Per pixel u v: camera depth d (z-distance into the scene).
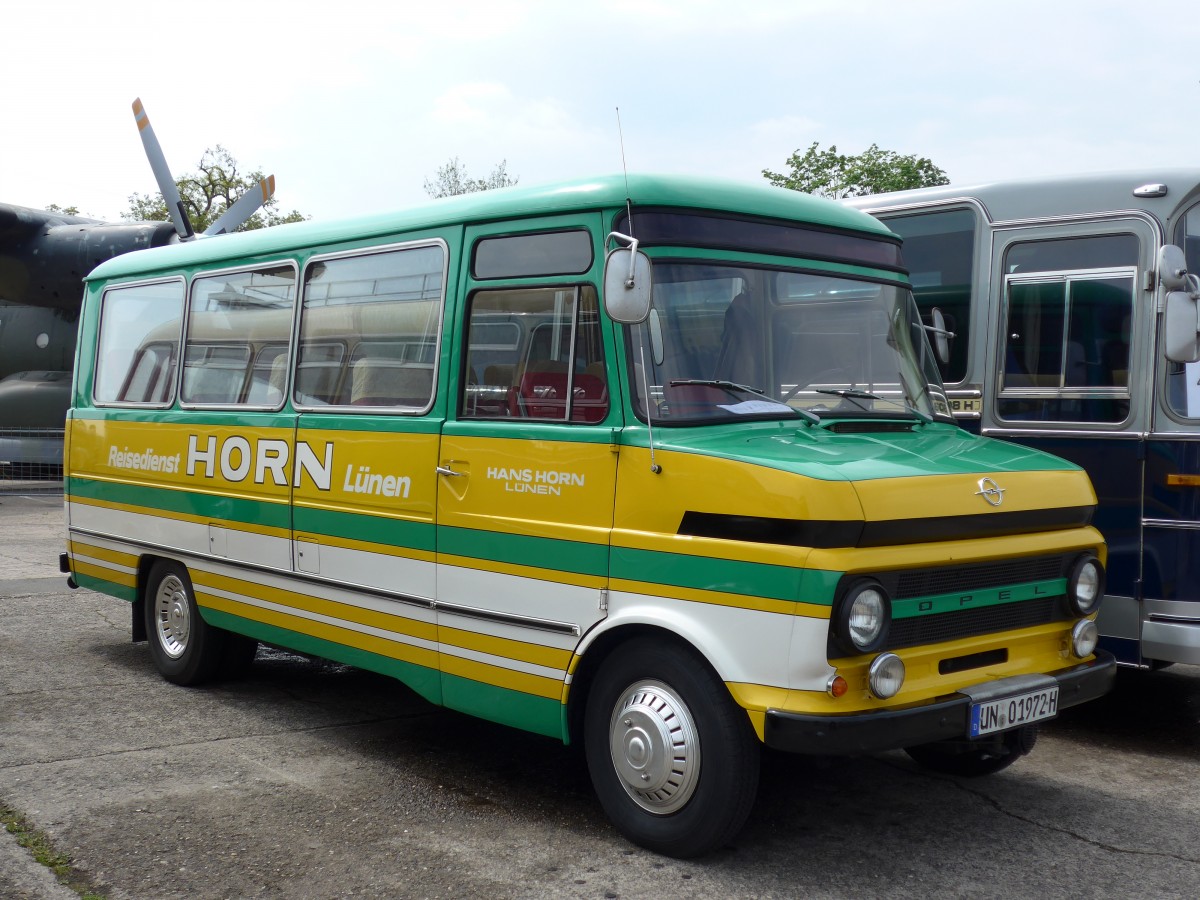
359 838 4.66
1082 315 6.84
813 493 3.93
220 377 6.96
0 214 21.48
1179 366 6.38
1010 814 5.07
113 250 21.31
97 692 7.07
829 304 5.18
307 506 6.08
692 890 4.16
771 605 3.99
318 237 6.27
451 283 5.36
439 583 5.26
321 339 6.18
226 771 5.52
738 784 4.19
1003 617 4.58
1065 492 4.81
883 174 30.88
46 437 21.88
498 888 4.17
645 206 4.66
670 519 4.33
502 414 5.05
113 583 7.86
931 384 5.65
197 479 6.97
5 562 12.34
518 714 4.92
